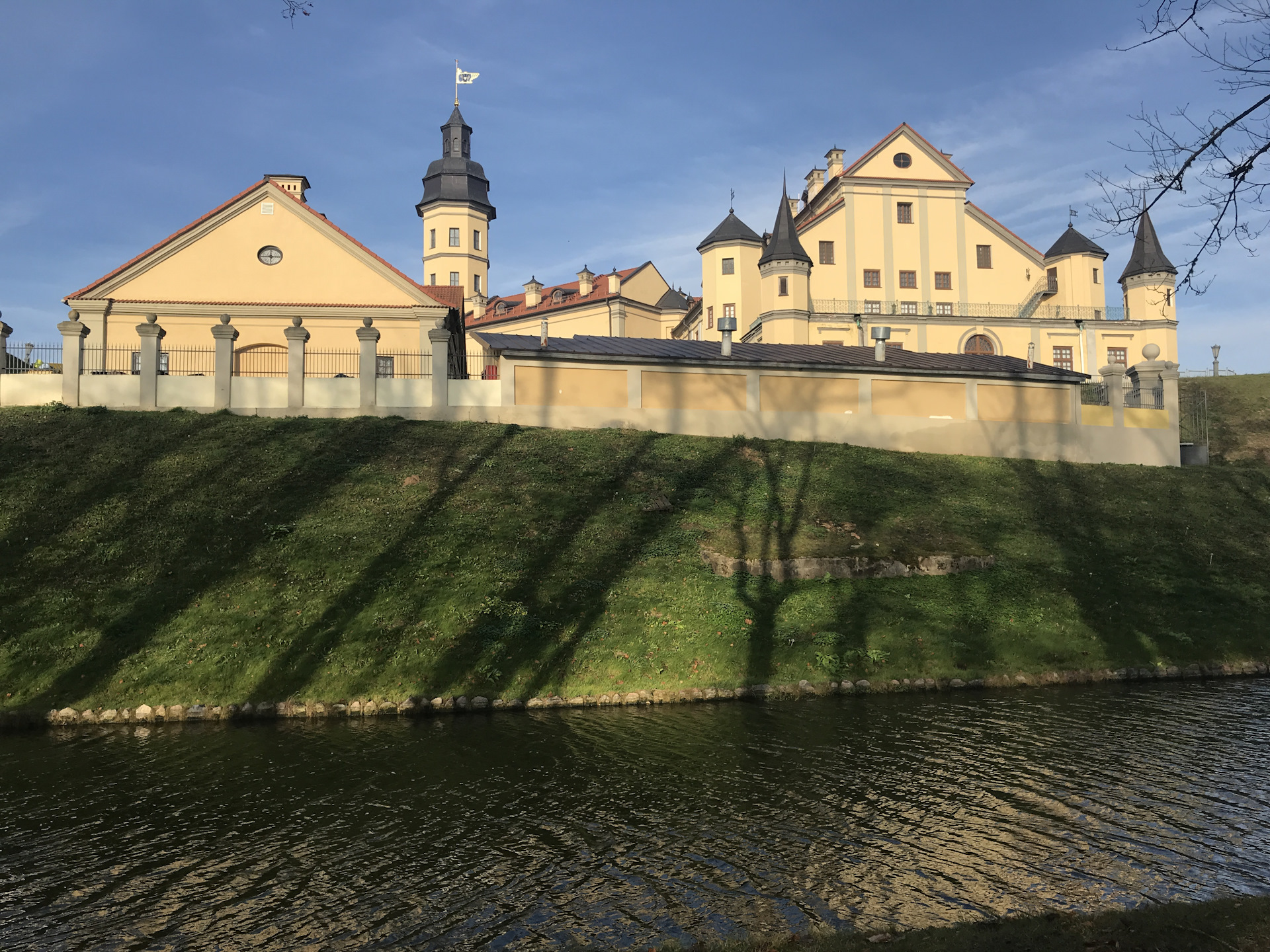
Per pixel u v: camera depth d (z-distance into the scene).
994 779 10.81
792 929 7.20
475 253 76.00
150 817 9.66
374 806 9.96
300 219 33.78
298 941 7.09
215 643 15.34
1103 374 29.91
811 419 27.91
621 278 66.44
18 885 8.07
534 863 8.45
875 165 50.28
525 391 26.42
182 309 32.78
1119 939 6.98
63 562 17.30
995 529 22.41
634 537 20.08
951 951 6.80
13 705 13.70
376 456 23.09
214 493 20.41
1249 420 41.47
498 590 17.42
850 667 16.00
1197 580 20.61
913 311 49.62
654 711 14.38
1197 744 12.28
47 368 26.55
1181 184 7.27
